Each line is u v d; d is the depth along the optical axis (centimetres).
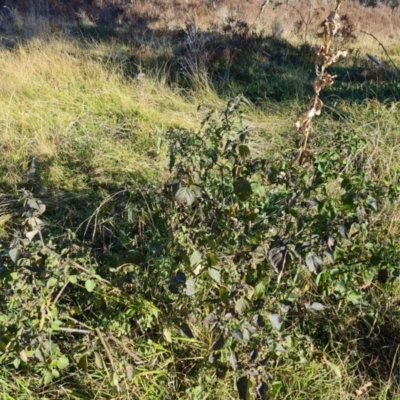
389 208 340
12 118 501
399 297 298
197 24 958
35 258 224
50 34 803
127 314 245
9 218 369
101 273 275
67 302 276
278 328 216
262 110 574
